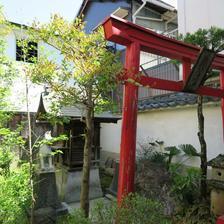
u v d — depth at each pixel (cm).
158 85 435
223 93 538
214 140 653
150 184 603
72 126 742
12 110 450
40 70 363
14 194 406
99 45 387
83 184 391
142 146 888
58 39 376
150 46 431
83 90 370
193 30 859
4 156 403
